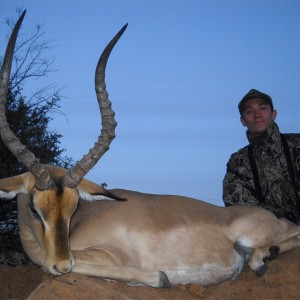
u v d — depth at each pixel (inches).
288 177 93.8
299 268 74.8
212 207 79.5
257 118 95.0
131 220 73.7
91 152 67.3
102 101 68.9
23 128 159.2
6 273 85.6
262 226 78.7
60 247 64.5
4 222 146.3
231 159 97.7
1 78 66.5
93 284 66.6
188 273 74.1
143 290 69.3
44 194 65.3
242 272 80.7
